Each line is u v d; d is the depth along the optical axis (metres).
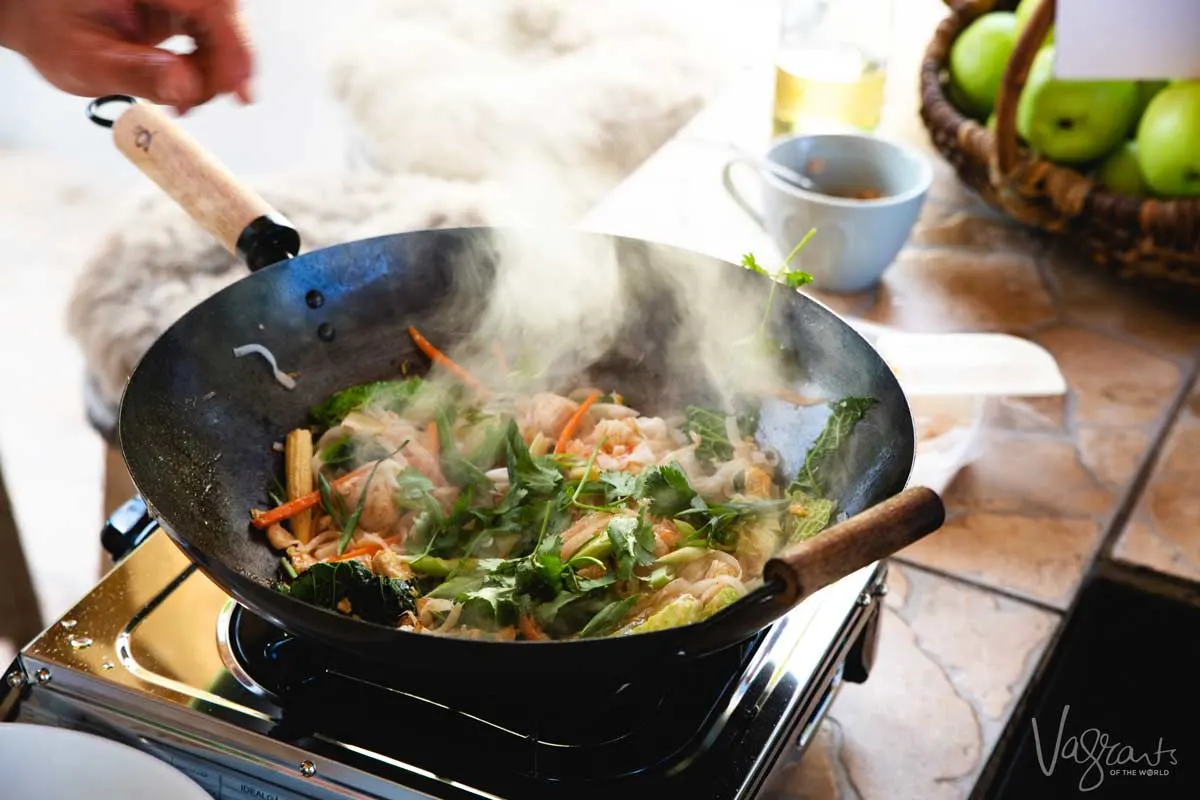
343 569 0.94
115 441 1.39
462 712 0.92
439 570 0.98
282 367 1.03
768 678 0.93
